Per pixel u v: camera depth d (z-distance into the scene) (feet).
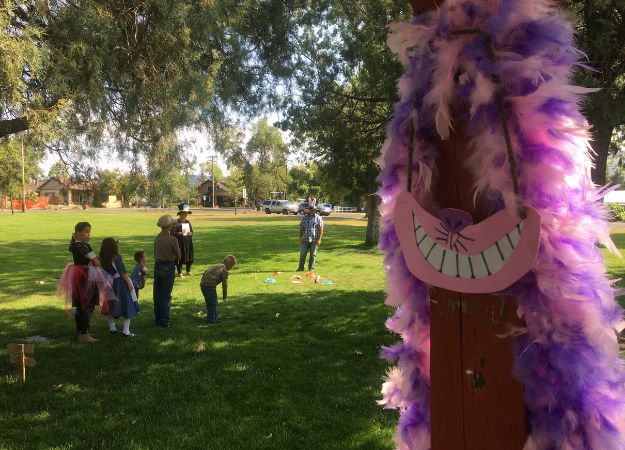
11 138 18.70
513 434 4.48
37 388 15.58
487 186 4.38
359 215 180.04
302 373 16.62
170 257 23.47
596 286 4.49
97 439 12.14
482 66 4.33
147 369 17.28
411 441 5.58
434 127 4.70
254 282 35.83
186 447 11.69
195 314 25.80
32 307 28.12
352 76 32.50
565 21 4.50
